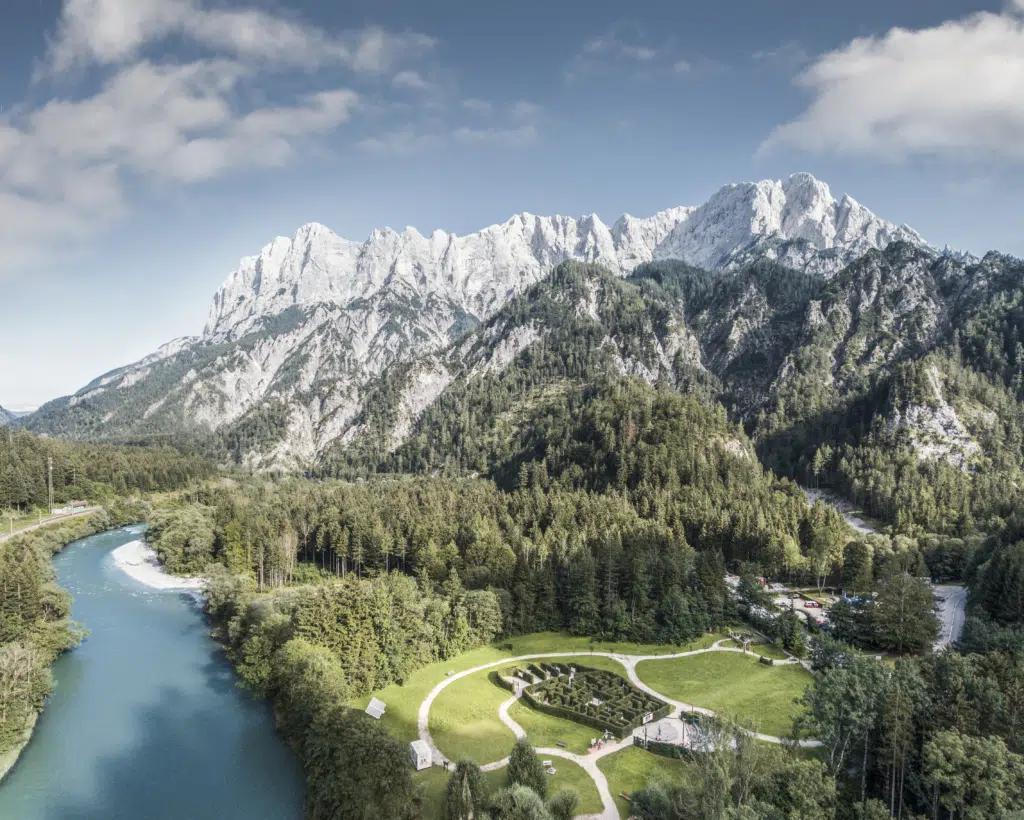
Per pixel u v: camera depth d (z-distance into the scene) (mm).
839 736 74312
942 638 128875
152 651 131000
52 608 133625
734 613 144500
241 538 183625
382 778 74750
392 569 187000
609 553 146375
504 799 70188
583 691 108062
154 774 89000
